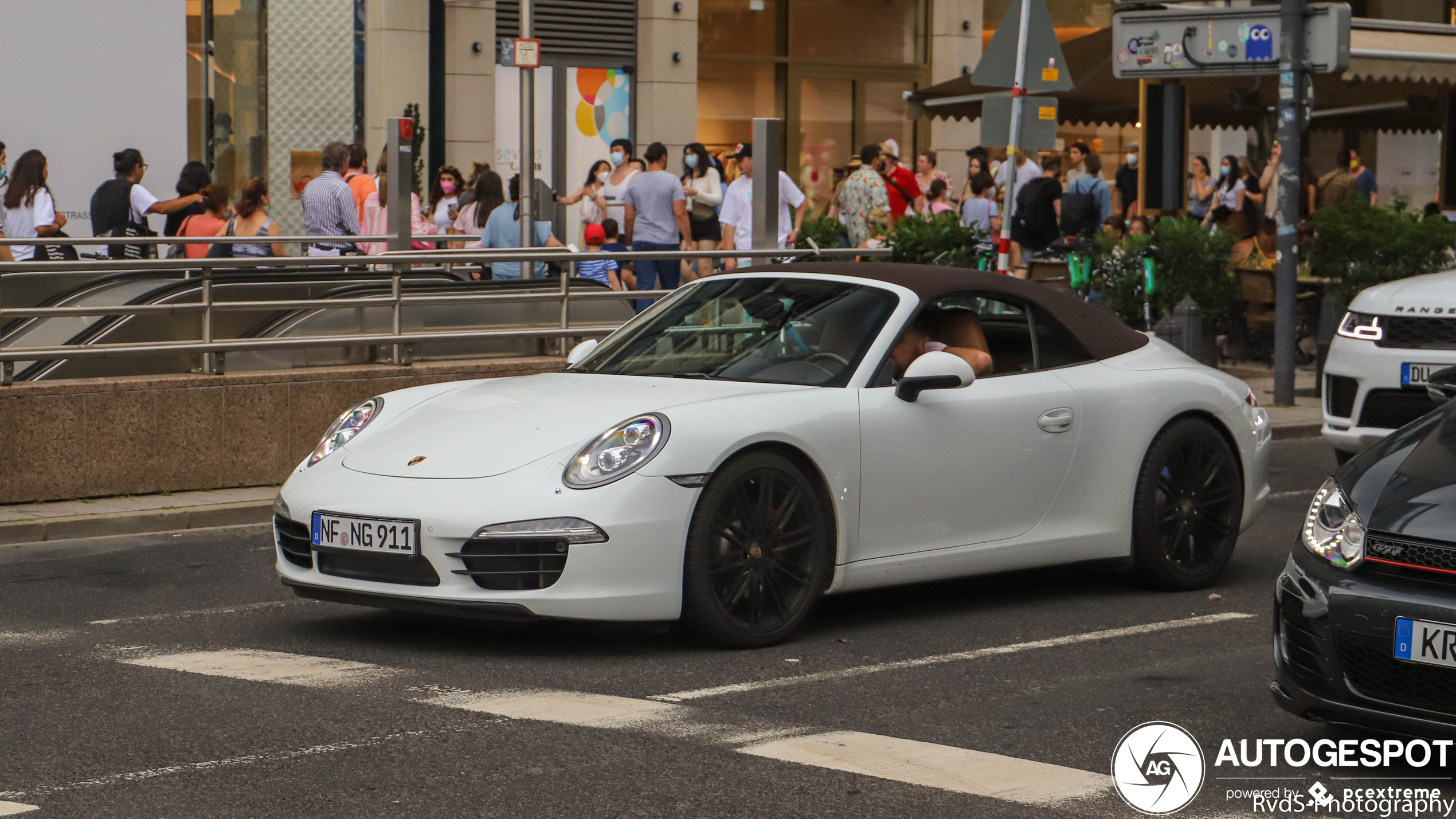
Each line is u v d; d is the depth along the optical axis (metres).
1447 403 6.36
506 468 7.19
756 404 7.48
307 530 7.46
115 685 6.73
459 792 5.36
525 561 7.00
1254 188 22.83
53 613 8.24
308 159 22.91
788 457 7.54
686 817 5.15
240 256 14.94
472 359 13.25
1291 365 16.72
